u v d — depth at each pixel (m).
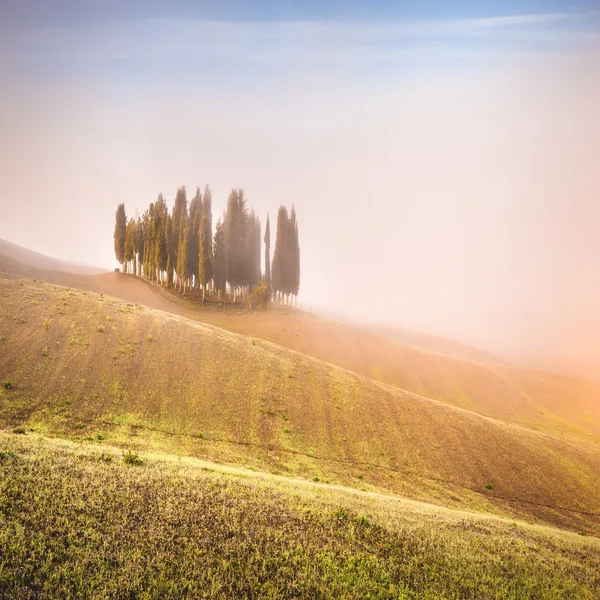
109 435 31.33
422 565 15.22
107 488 15.70
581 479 44.84
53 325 44.22
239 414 39.97
